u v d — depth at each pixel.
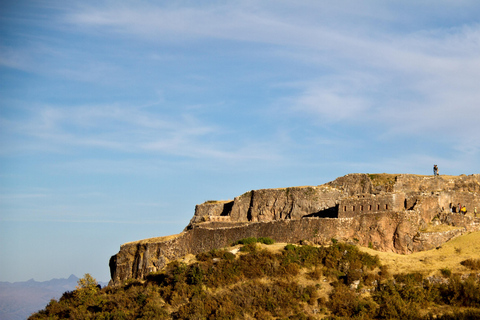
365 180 136.75
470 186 130.62
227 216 148.88
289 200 141.88
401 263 108.06
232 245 123.62
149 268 131.75
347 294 103.12
